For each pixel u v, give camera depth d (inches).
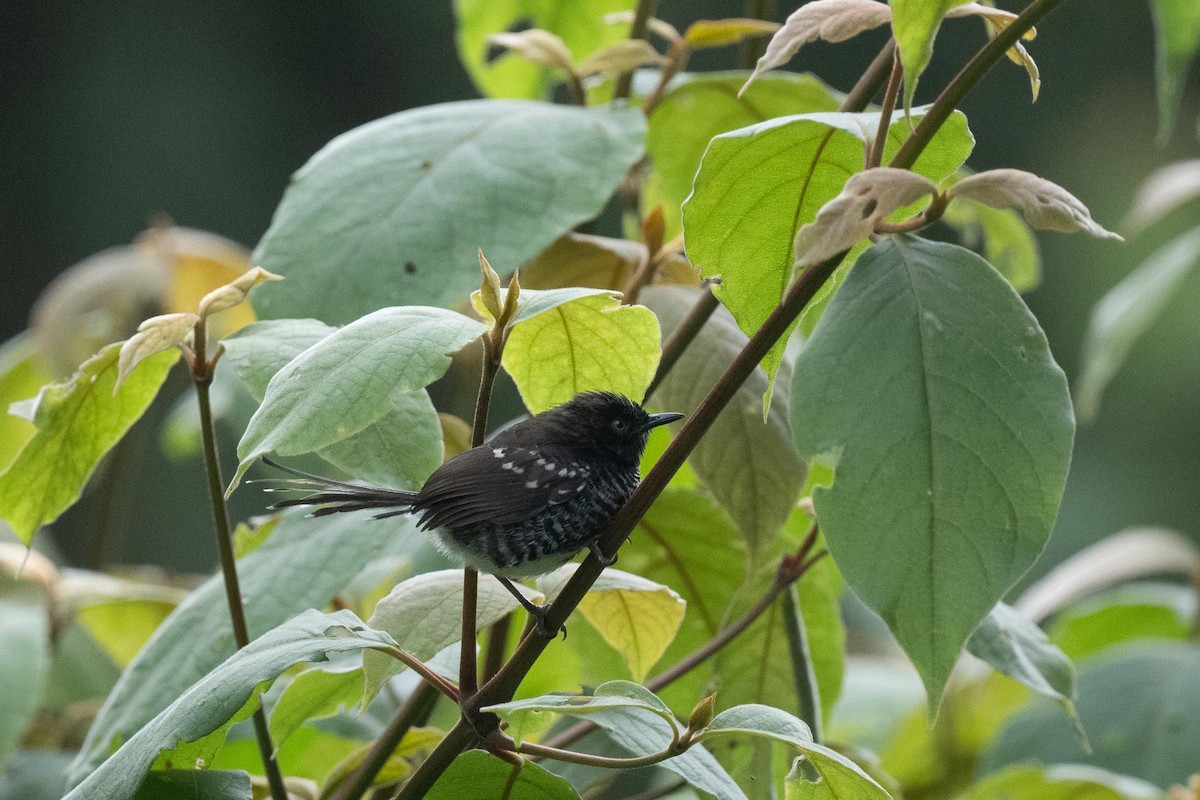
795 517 201.9
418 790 195.6
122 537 356.8
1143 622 210.2
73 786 197.9
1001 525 194.9
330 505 199.0
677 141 203.3
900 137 196.9
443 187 199.6
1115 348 210.5
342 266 199.3
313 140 433.1
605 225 271.6
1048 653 199.0
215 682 195.0
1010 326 195.3
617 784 204.5
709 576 200.7
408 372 194.5
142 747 195.0
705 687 200.5
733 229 196.5
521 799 196.1
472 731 195.6
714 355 199.5
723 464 198.8
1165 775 205.3
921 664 194.7
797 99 202.7
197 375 196.9
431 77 439.5
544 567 199.8
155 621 204.7
